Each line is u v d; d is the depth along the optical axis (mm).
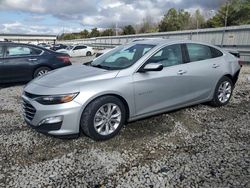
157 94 4246
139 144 3725
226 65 5332
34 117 3629
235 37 17438
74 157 3373
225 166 3111
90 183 2820
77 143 3760
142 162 3240
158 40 4785
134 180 2863
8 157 3377
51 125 3539
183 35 22031
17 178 2908
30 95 3748
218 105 5379
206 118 4762
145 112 4199
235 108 5391
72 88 3561
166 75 4301
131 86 3922
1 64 7273
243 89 7301
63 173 3010
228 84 5477
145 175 2955
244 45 16719
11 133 4117
